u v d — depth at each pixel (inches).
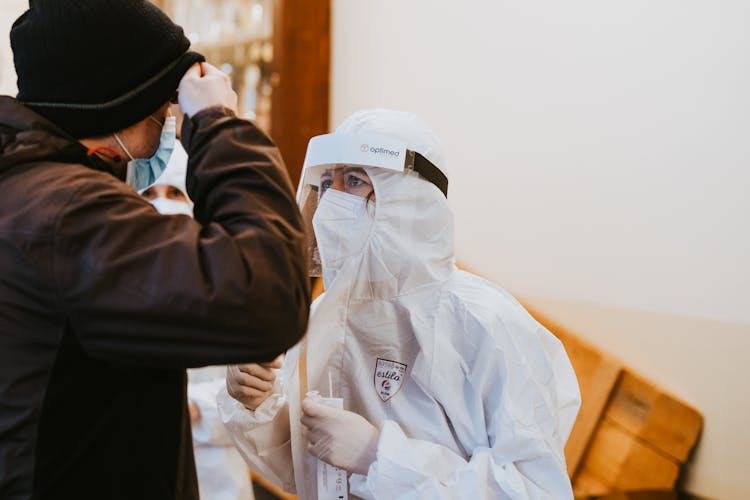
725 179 71.1
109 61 34.2
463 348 45.6
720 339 71.6
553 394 45.5
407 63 112.1
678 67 75.3
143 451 35.1
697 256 73.6
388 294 47.4
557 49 88.2
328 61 127.2
